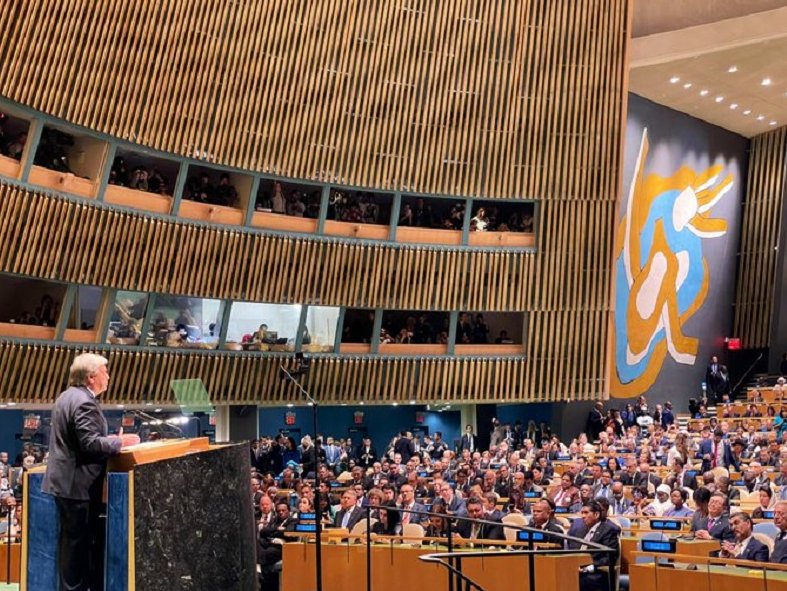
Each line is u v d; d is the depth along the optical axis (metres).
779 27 24.41
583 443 21.08
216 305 19.64
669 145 29.80
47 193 15.81
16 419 17.97
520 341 24.20
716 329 31.80
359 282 21.22
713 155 31.36
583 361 23.30
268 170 19.58
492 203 23.45
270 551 11.84
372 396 21.86
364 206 21.59
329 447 21.59
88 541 4.65
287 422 24.73
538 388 23.19
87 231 16.66
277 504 12.64
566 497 13.74
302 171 20.09
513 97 22.44
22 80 15.06
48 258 16.05
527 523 10.70
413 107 21.44
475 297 22.58
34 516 4.82
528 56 22.52
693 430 25.47
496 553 6.42
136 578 4.29
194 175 19.38
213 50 18.22
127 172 18.61
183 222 18.36
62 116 15.87
